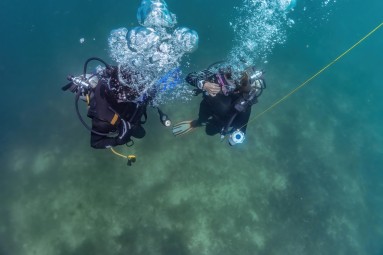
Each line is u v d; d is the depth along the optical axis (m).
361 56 8.45
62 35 6.43
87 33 6.49
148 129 5.56
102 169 5.11
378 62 8.43
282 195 5.47
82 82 2.37
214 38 6.82
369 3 10.00
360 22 9.22
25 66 6.04
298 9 8.06
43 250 4.46
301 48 7.80
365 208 5.79
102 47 6.39
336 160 6.17
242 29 7.03
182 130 5.20
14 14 6.54
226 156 5.59
